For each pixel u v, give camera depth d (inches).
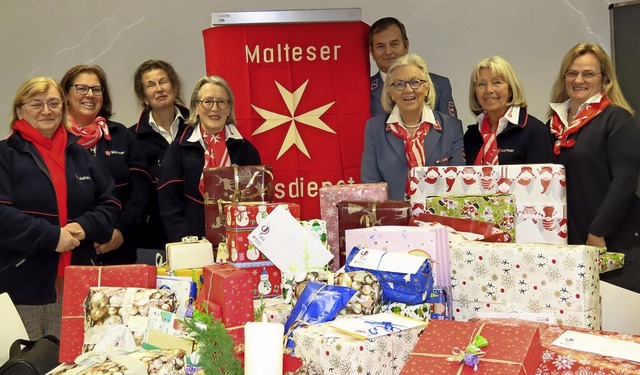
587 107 122.3
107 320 72.8
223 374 61.1
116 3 185.8
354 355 61.1
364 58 140.7
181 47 185.2
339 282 72.7
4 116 189.9
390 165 122.6
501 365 57.4
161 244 140.6
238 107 139.5
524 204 89.2
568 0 177.2
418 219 91.2
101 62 187.0
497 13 179.5
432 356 60.3
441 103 143.4
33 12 187.6
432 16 181.2
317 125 139.9
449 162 121.2
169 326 69.6
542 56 179.0
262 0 182.7
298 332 65.1
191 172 121.4
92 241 116.5
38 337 111.3
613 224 115.7
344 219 89.4
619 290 88.0
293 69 139.6
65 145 114.3
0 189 108.1
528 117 121.7
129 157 137.4
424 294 71.6
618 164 117.4
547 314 72.7
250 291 71.5
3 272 108.7
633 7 171.0
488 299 75.8
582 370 59.9
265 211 86.1
